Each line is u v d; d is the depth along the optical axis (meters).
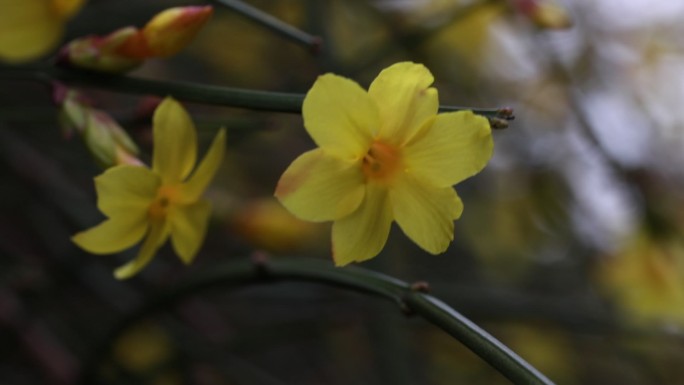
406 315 0.32
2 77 0.34
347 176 0.31
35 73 0.34
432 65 0.60
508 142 0.65
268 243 0.44
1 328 0.50
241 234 0.44
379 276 0.33
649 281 0.48
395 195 0.32
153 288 0.49
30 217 0.53
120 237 0.33
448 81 0.63
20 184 0.52
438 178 0.31
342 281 0.33
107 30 0.49
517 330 0.64
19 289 0.46
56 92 0.34
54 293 0.52
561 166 0.63
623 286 0.49
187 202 0.33
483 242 0.68
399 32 0.50
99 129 0.34
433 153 0.31
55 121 0.39
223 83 0.65
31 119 0.39
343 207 0.31
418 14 0.58
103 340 0.39
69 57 0.34
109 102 0.53
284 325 0.48
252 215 0.44
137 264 0.34
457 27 0.62
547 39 0.59
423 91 0.31
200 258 0.57
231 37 0.65
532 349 0.64
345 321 0.49
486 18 0.61
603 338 0.60
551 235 0.67
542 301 0.50
